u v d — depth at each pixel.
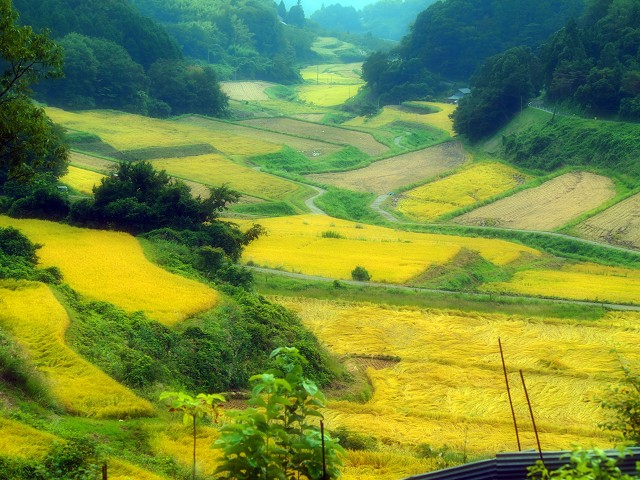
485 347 44.88
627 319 53.03
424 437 29.59
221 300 38.84
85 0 173.75
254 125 165.50
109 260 44.03
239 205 98.62
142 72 163.38
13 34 25.39
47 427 19.27
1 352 22.86
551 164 119.38
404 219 102.75
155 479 16.94
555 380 39.12
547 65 143.38
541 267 74.88
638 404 15.94
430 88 197.88
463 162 137.25
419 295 56.06
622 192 103.25
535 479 9.69
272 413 10.18
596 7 166.75
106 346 29.19
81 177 96.56
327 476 9.90
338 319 49.59
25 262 39.06
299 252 68.56
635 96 124.25
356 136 161.25
